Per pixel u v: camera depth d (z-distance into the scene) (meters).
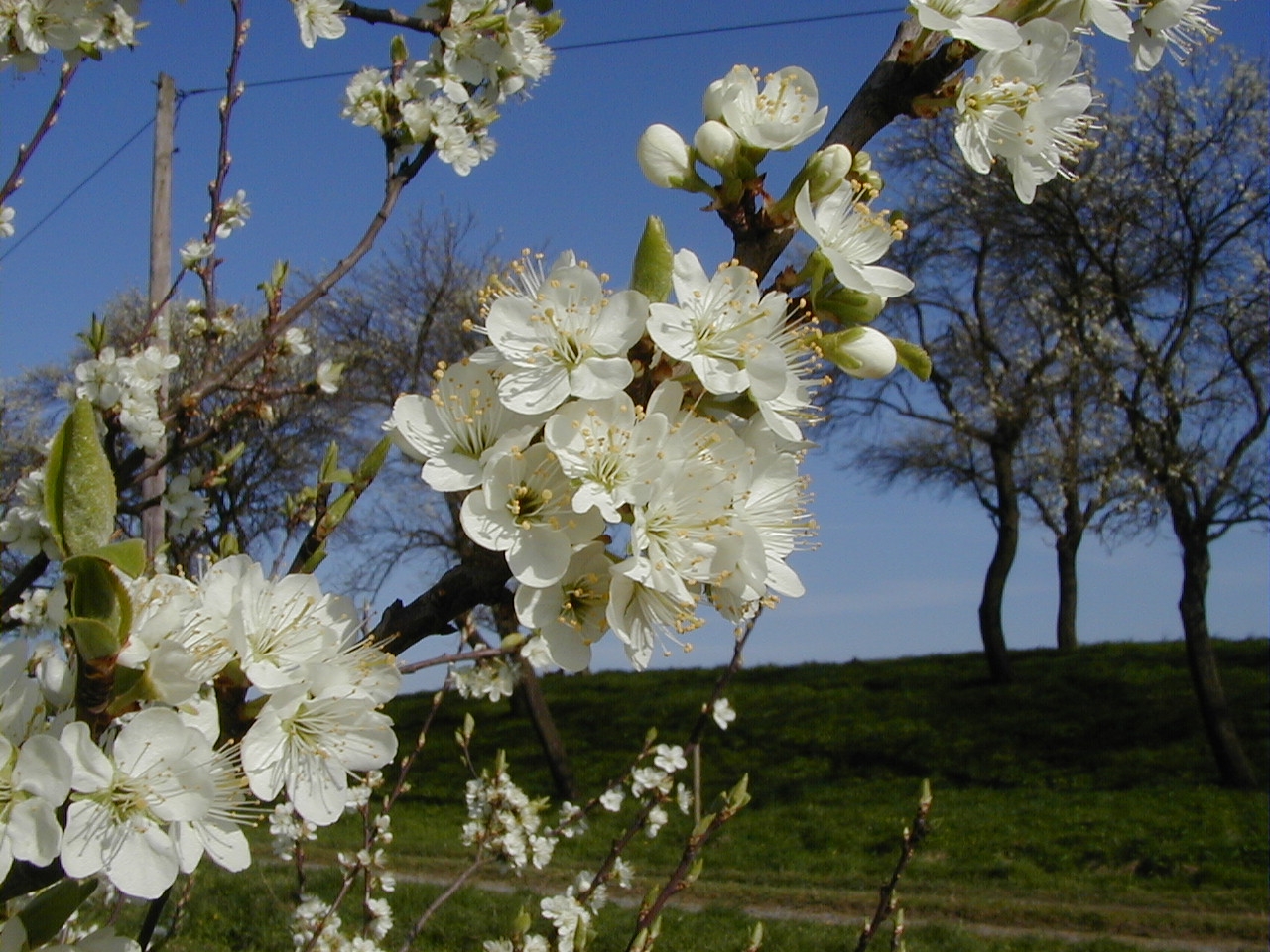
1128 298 17.08
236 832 1.44
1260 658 21.69
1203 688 15.97
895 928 2.87
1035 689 21.31
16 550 3.47
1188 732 18.03
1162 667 21.73
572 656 1.56
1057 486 22.80
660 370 1.63
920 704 21.28
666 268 1.60
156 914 1.93
